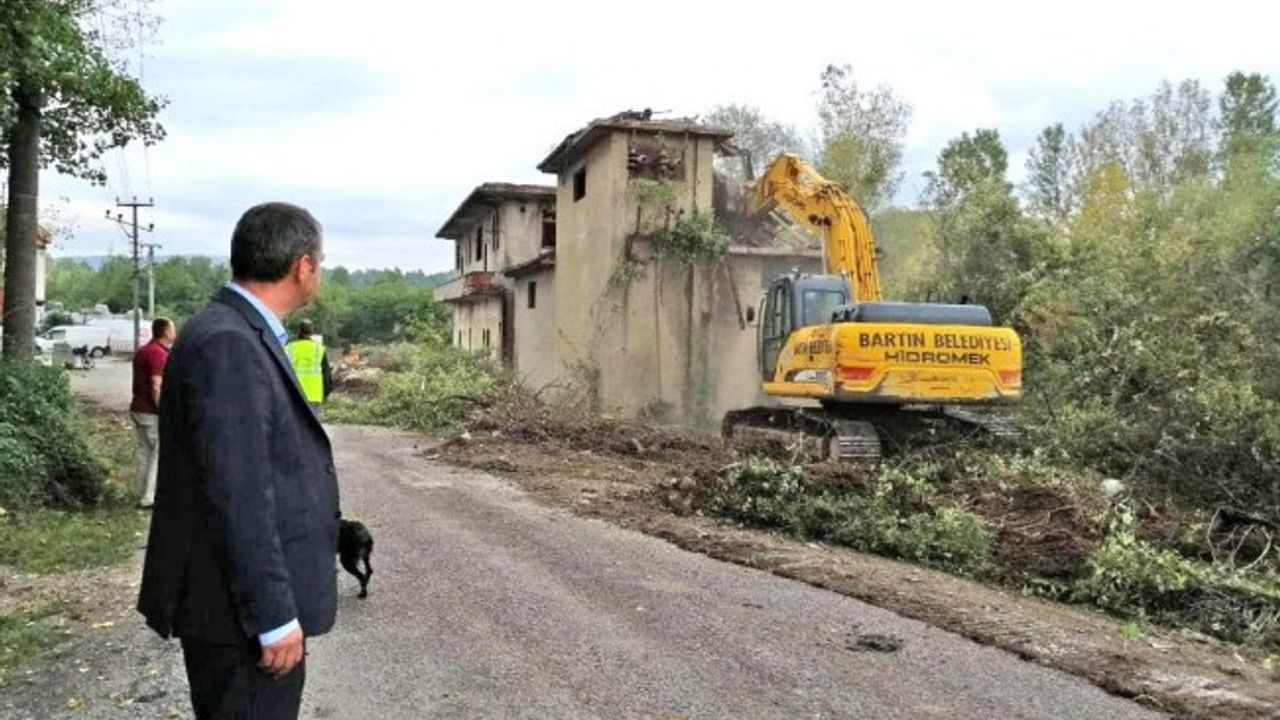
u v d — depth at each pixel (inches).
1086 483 406.6
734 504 398.3
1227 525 380.2
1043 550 345.1
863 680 212.8
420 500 427.5
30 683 207.2
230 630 108.4
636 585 287.9
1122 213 1395.2
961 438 503.2
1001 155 1959.9
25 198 581.9
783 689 206.5
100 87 589.0
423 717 189.5
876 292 591.2
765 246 920.3
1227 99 1937.7
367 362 1560.0
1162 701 205.3
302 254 116.0
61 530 357.1
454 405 761.6
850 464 469.1
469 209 1411.2
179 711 191.3
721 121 1374.3
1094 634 262.1
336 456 576.7
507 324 1293.1
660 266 878.4
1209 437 409.7
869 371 486.0
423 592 276.1
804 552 344.2
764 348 609.6
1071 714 196.7
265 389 109.3
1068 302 648.4
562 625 247.6
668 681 209.8
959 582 322.3
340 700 197.0
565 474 519.5
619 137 876.6
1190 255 657.0
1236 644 275.4
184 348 110.1
